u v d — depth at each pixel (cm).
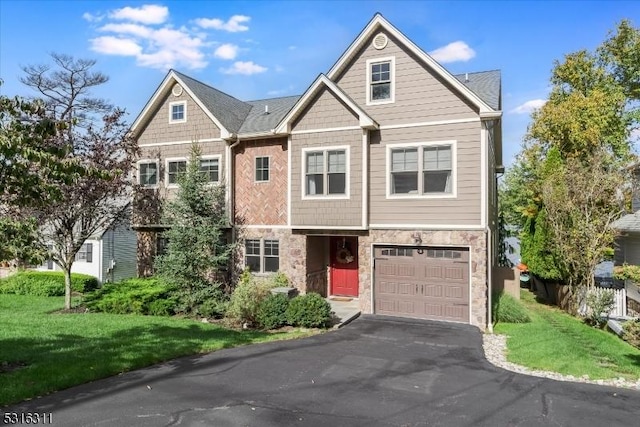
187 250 1429
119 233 2141
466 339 1070
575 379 762
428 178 1307
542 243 1636
